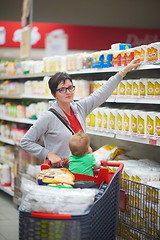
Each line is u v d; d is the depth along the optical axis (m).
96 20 10.54
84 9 10.50
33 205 2.53
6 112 7.09
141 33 10.00
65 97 3.37
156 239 3.18
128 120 3.84
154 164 3.95
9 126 6.98
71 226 2.47
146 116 3.61
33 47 9.77
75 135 3.04
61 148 3.43
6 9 10.48
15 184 5.68
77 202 2.52
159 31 10.02
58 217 2.46
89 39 9.90
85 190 2.61
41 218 2.49
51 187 2.62
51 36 9.81
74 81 4.71
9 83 7.04
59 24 9.80
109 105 4.75
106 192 2.72
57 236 2.48
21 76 6.29
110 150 4.43
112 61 4.07
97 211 2.66
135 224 3.41
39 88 5.59
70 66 4.80
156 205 3.19
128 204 3.47
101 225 2.73
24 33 7.34
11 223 4.98
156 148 4.23
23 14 7.40
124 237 3.57
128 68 3.62
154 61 3.43
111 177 2.99
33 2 10.38
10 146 7.10
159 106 4.13
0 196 6.53
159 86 3.47
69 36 9.84
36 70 5.79
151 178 3.48
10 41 9.80
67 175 2.85
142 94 3.68
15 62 7.11
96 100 3.59
